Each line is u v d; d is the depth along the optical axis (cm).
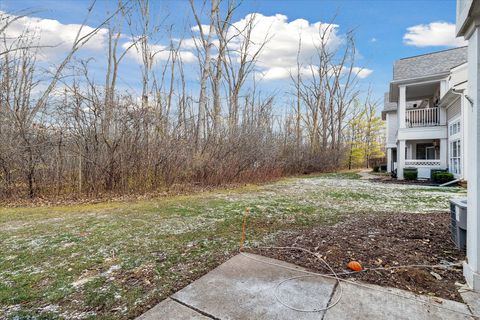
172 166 838
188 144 911
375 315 184
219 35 1257
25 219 476
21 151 633
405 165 1286
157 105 876
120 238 361
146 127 775
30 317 185
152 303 201
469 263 229
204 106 1084
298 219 465
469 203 230
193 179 906
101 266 270
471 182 226
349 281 233
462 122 956
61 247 326
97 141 702
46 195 673
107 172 717
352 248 311
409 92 1413
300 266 266
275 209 552
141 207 579
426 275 241
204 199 684
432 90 1374
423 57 1373
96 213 523
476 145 216
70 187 691
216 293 214
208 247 324
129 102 739
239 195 759
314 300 204
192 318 182
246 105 1368
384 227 401
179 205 600
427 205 599
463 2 231
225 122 1071
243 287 224
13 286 229
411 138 1257
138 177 759
